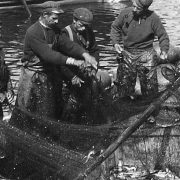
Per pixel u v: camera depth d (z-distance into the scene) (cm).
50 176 635
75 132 683
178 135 691
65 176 619
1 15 2253
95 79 796
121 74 866
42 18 734
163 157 688
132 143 684
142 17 890
